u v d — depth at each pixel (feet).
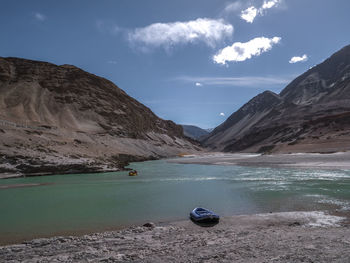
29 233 58.85
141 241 46.83
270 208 78.02
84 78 546.26
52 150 218.59
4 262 36.47
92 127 444.55
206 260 31.76
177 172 202.69
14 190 120.47
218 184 131.44
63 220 69.00
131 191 114.93
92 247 43.57
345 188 107.76
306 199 88.17
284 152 363.35
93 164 212.64
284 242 39.60
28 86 465.88
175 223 64.23
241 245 39.01
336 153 268.41
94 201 93.61
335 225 57.06
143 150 460.55
